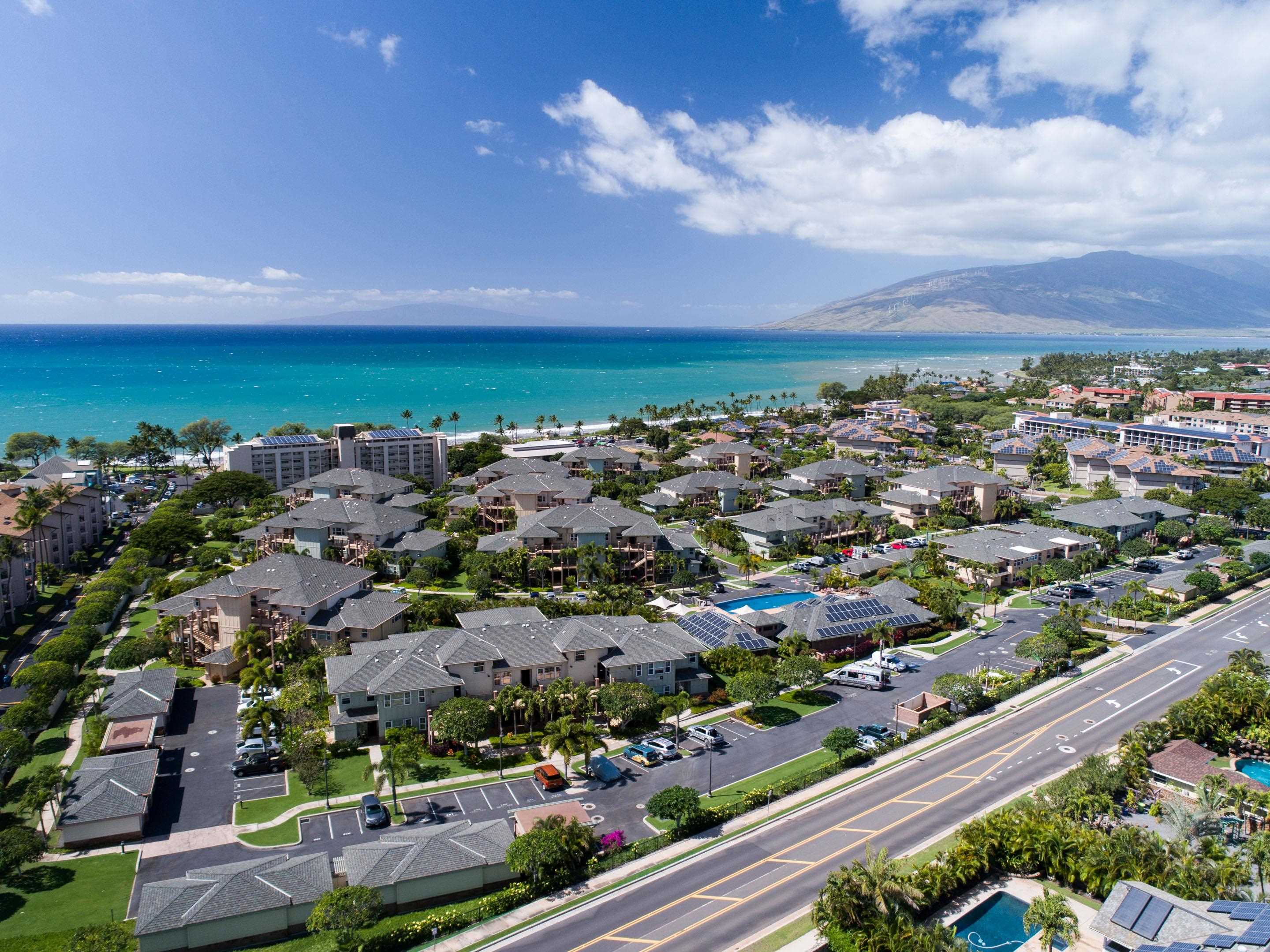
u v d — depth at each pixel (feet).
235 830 252.62
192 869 232.73
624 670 343.26
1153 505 622.95
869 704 347.97
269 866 216.74
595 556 488.85
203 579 460.14
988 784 279.08
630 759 298.56
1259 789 263.29
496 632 352.90
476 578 463.83
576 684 336.90
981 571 504.84
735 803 266.98
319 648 370.94
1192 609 465.06
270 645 371.97
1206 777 254.27
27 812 260.01
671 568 512.22
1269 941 163.32
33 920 208.85
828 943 197.88
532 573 497.87
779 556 567.59
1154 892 196.24
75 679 345.31
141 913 200.13
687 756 302.25
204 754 303.48
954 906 216.33
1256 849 214.48
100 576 507.30
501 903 213.66
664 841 242.58
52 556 534.78
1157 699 347.97
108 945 186.80
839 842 244.83
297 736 288.10
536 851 219.41
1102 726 323.37
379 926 207.92
